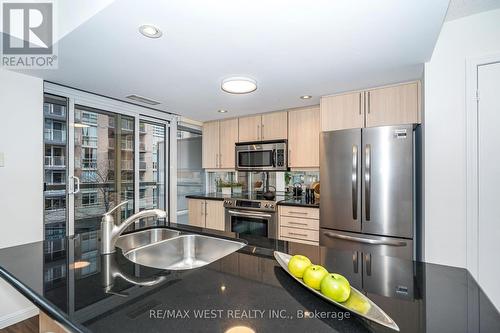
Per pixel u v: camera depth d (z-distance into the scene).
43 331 1.05
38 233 2.23
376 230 2.28
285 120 3.43
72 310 0.69
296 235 2.95
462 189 1.90
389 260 1.15
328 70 2.08
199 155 4.39
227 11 1.30
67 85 2.47
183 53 1.77
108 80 2.33
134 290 0.82
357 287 0.88
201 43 1.63
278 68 2.04
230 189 4.28
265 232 3.18
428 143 1.99
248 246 1.35
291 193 3.75
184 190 4.11
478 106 1.85
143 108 3.33
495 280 1.80
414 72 2.14
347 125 2.63
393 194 2.23
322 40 1.60
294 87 2.50
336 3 1.25
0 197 2.03
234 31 1.49
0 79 2.04
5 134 2.06
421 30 1.48
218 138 4.05
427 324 0.65
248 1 1.23
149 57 1.84
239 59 1.87
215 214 3.69
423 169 2.05
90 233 1.58
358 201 2.37
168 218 3.75
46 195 2.41
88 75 2.20
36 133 2.24
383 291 0.85
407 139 2.19
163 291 0.81
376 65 1.99
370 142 2.33
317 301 0.76
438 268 1.06
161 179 3.70
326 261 1.13
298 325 0.64
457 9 1.79
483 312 0.71
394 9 1.29
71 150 2.59
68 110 2.56
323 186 2.59
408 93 2.36
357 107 2.59
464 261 1.88
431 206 1.99
